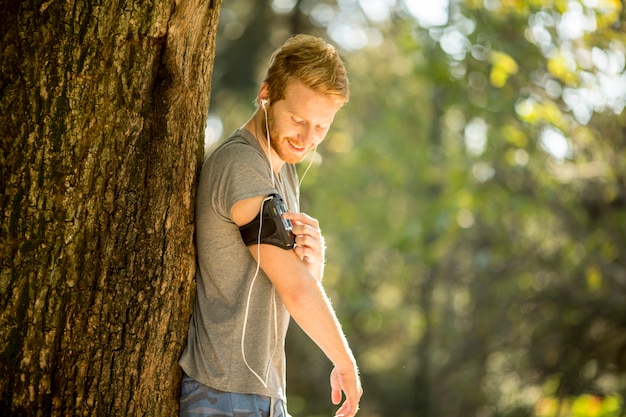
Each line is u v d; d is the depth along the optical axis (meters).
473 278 16.89
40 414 3.33
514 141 11.61
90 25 3.30
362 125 20.41
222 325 3.49
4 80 3.28
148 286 3.44
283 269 3.39
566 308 13.16
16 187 3.29
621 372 12.14
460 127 17.23
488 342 15.36
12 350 3.30
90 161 3.34
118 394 3.40
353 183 17.67
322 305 3.40
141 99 3.40
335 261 19.14
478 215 15.56
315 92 3.45
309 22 18.83
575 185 12.41
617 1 9.03
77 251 3.36
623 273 12.23
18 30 3.28
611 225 12.16
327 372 20.55
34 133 3.29
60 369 3.36
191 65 3.54
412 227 15.21
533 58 10.77
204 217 3.53
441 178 16.16
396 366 21.70
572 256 12.91
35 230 3.30
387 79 19.94
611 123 10.84
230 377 3.46
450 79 12.05
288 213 3.45
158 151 3.45
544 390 13.09
